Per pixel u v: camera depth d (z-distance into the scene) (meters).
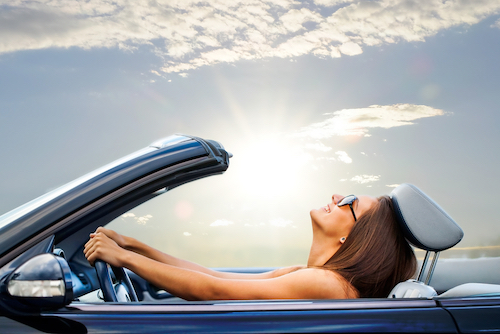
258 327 1.01
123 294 1.44
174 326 1.01
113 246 1.30
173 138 1.42
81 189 1.17
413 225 1.50
